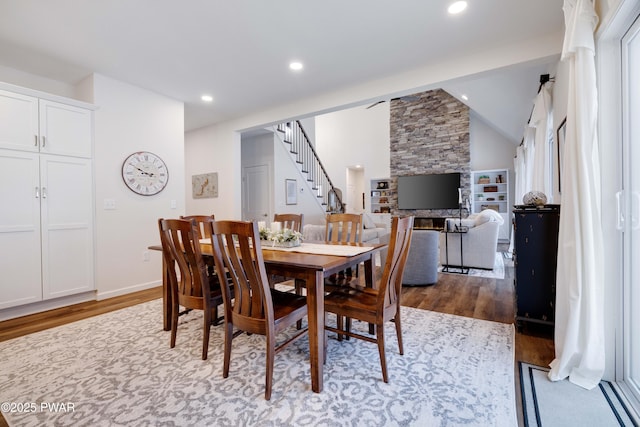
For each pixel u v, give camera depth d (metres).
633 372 1.67
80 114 3.31
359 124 10.31
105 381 1.78
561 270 1.87
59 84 3.63
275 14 2.38
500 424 1.41
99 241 3.45
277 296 2.04
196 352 2.14
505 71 3.01
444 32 2.65
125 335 2.43
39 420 1.46
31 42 2.78
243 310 1.72
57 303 3.16
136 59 3.11
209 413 1.50
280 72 3.42
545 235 2.33
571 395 1.62
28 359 2.04
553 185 3.36
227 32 2.63
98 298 3.43
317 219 7.45
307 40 2.77
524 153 5.73
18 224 2.88
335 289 2.22
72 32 2.62
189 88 3.87
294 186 6.71
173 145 4.21
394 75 3.51
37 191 3.00
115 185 3.60
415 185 8.64
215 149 5.48
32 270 2.96
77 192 3.28
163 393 1.66
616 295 1.73
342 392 1.66
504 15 2.41
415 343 2.24
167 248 2.18
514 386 1.71
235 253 1.67
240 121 5.08
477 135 8.39
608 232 1.74
